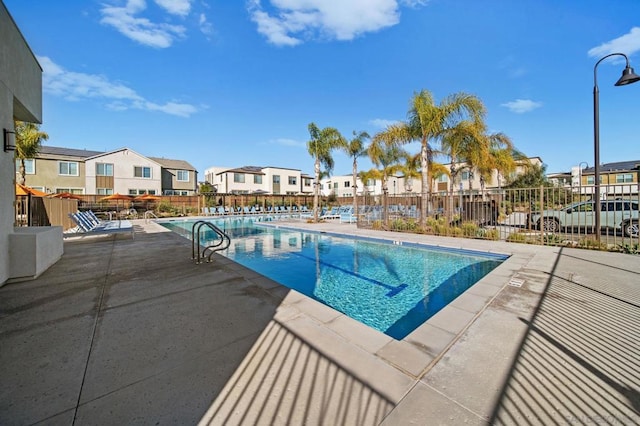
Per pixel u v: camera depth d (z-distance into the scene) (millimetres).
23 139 16297
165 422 1503
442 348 2285
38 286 3945
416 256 7832
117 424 1488
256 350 2248
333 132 16844
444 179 29406
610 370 1986
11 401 1646
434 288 5336
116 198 21219
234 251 8930
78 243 8109
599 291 3729
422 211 10844
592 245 6984
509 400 1678
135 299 3430
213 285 3994
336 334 2525
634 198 8969
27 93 4926
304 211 29812
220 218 22094
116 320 2822
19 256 4184
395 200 12805
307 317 2900
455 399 1687
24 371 1946
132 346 2307
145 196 23125
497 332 2572
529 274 4578
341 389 1771
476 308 3148
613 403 1654
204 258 5863
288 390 1763
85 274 4594
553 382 1852
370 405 1629
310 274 6336
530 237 8188
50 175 24000
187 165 33781
